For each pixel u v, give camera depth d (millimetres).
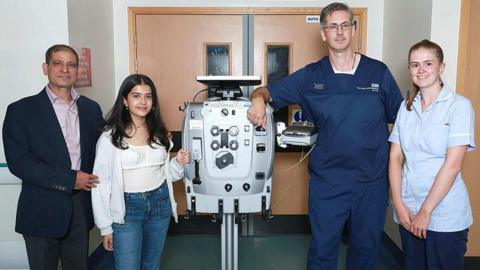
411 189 1899
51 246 2072
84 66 2705
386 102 2119
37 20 2514
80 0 2697
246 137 2068
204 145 2070
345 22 1958
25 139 1951
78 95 2146
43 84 2549
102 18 3127
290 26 3451
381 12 3445
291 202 3643
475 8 2547
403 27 2963
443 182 1767
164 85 3494
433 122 1826
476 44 2576
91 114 2146
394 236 3184
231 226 2244
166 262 3143
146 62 3465
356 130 2057
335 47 2000
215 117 2059
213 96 2230
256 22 3449
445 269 1863
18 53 2529
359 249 2182
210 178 2082
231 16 3439
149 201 1936
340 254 3260
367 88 2062
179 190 3621
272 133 2096
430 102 1860
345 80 2070
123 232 1896
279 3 3414
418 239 1939
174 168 2068
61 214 2012
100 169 1853
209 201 2115
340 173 2105
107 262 3098
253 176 2092
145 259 2076
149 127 1968
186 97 3500
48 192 1999
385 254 3250
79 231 2113
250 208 2129
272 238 3623
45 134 1966
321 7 3414
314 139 2135
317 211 2152
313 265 2174
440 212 1824
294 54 3477
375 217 2127
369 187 2107
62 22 2512
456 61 2570
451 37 2549
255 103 2008
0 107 2559
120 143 1841
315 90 2111
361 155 2066
